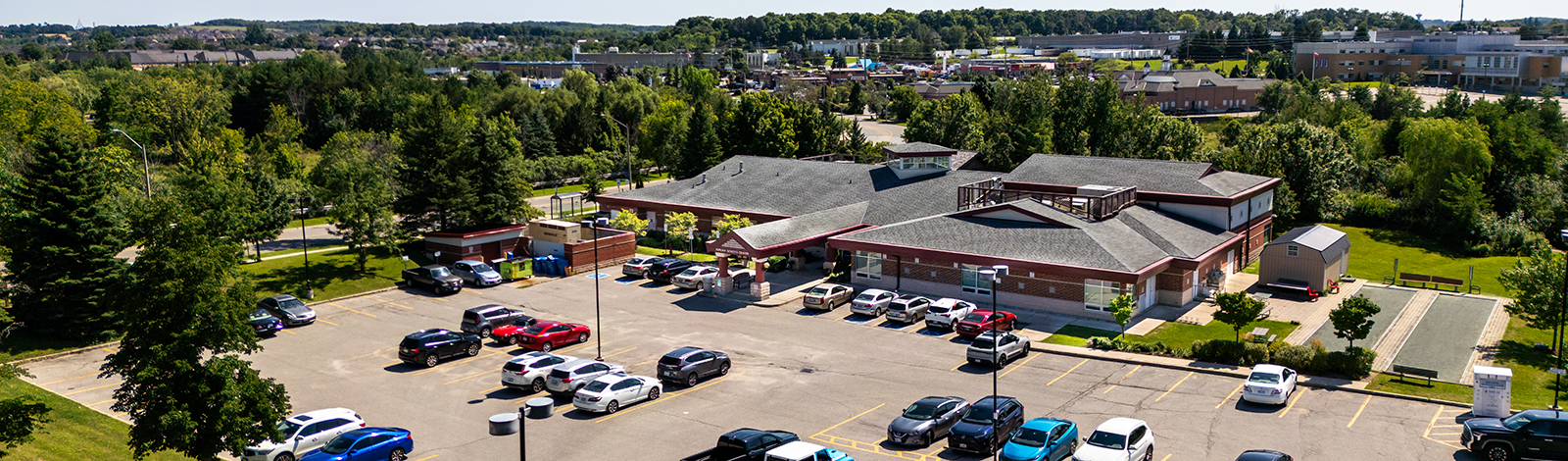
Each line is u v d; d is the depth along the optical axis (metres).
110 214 49.44
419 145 69.31
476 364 45.44
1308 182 83.88
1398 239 78.06
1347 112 139.25
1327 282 58.91
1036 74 115.12
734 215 76.25
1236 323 44.34
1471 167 81.94
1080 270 51.91
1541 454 30.73
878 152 118.00
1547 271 45.47
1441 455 32.16
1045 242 55.59
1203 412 36.94
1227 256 63.88
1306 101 144.12
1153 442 32.75
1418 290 60.31
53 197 48.25
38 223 47.41
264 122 156.50
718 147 105.12
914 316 52.25
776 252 59.38
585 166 119.19
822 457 29.81
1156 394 39.38
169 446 28.20
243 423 28.52
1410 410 36.91
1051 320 52.19
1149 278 54.19
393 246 64.12
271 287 58.81
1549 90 183.25
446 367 44.94
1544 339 47.97
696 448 33.84
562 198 102.25
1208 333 49.09
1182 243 58.19
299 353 47.28
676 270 62.91
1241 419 36.06
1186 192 65.12
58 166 48.38
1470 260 71.69
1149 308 54.78
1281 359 42.09
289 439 32.66
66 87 149.75
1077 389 40.19
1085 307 52.84
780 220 67.25
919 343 47.94
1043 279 54.06
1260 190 68.50
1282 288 58.56
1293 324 51.25
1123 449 29.69
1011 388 40.41
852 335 49.62
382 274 63.84
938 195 72.06
